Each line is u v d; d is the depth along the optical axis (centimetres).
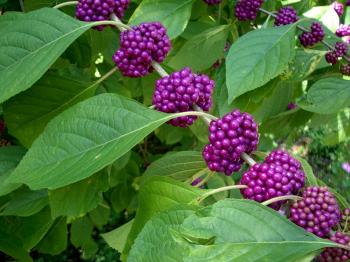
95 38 41
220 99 31
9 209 34
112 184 55
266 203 21
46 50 26
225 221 19
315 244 19
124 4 30
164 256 20
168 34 35
